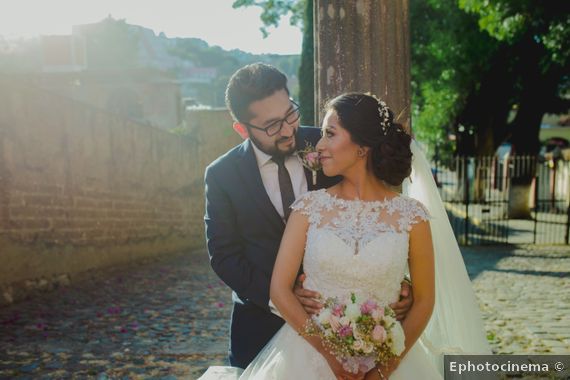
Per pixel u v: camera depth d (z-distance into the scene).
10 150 7.18
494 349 5.18
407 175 2.39
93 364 4.74
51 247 8.12
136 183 11.94
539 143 19.16
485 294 7.77
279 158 2.70
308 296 2.36
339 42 3.03
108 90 22.02
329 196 2.42
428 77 20.69
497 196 23.78
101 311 6.71
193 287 8.56
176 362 4.84
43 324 5.97
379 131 2.32
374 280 2.28
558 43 11.96
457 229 16.22
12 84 7.27
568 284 8.48
